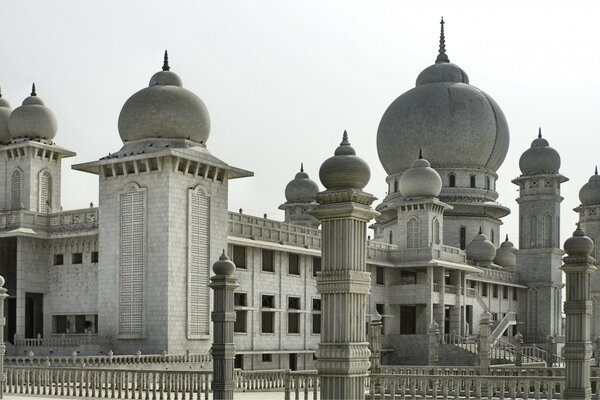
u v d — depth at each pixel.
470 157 119.44
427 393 47.81
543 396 49.22
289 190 118.94
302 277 80.94
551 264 120.12
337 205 21.86
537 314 120.50
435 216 96.94
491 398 43.88
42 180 76.25
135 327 64.19
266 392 51.75
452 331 97.12
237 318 72.12
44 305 71.12
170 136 67.19
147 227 64.69
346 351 21.59
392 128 121.81
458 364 84.62
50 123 76.62
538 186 121.19
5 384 48.22
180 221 64.88
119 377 44.50
